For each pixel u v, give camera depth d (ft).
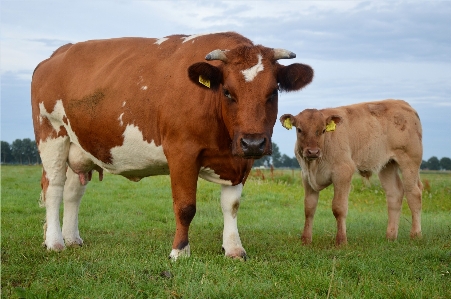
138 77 23.08
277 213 42.45
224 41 21.89
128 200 49.49
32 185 66.49
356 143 29.89
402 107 32.27
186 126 20.81
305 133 27.32
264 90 18.95
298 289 16.44
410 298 15.56
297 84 19.92
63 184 26.25
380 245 25.49
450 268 19.56
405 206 52.70
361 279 17.53
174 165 21.16
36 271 19.70
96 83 24.43
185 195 21.08
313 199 28.09
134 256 22.13
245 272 18.53
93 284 17.34
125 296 16.17
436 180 79.97
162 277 18.08
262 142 18.33
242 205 46.96
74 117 25.11
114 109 23.32
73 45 27.20
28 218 37.01
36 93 27.30
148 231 32.22
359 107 31.27
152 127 22.29
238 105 18.97
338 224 27.32
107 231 32.32
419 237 28.96
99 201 48.08
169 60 22.74
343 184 27.71
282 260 21.79
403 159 31.30
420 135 31.86
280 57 19.76
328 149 27.76
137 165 23.76
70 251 23.68
